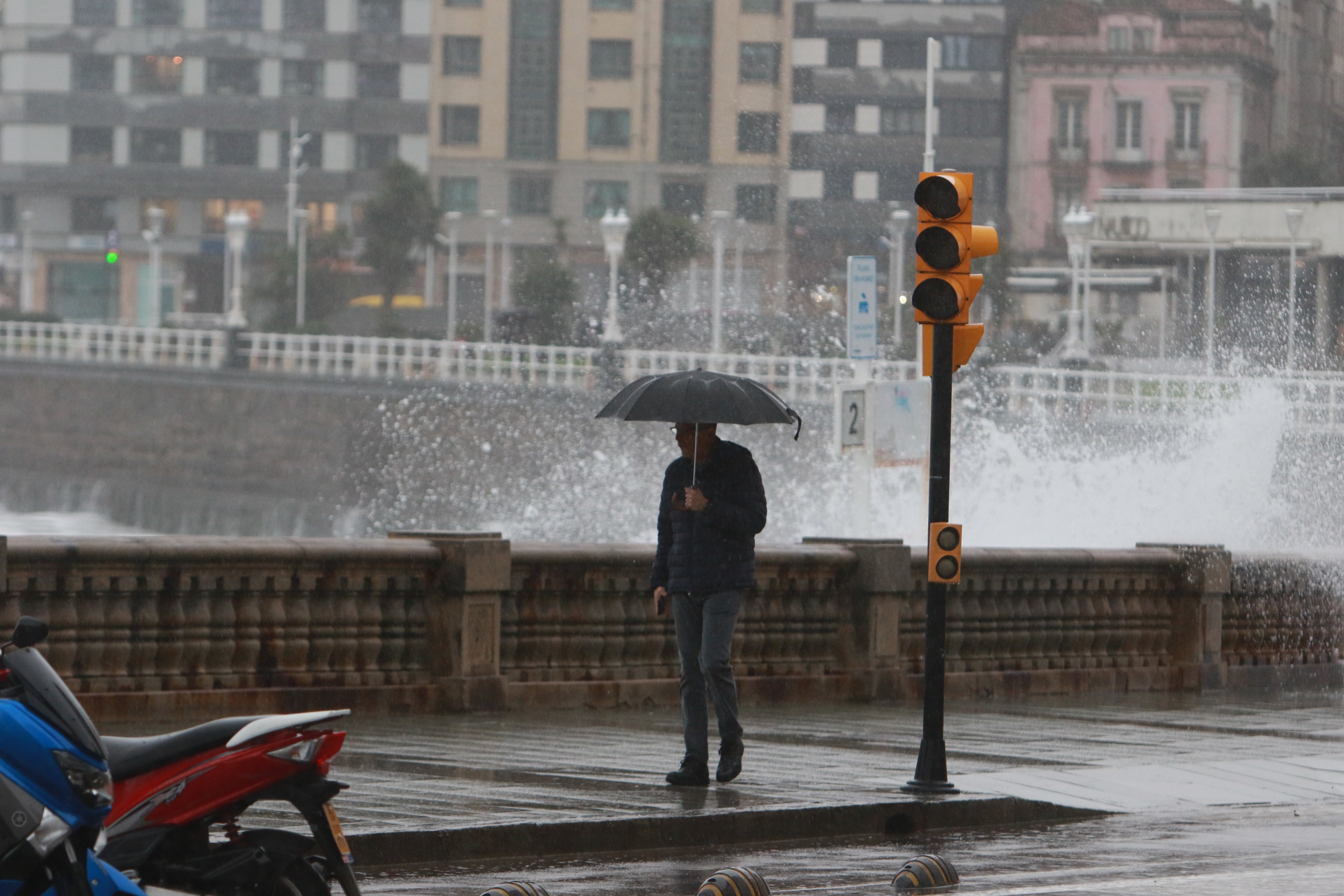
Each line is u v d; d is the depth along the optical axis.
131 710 22.39
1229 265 137.00
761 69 192.75
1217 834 18.86
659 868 16.45
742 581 19.33
